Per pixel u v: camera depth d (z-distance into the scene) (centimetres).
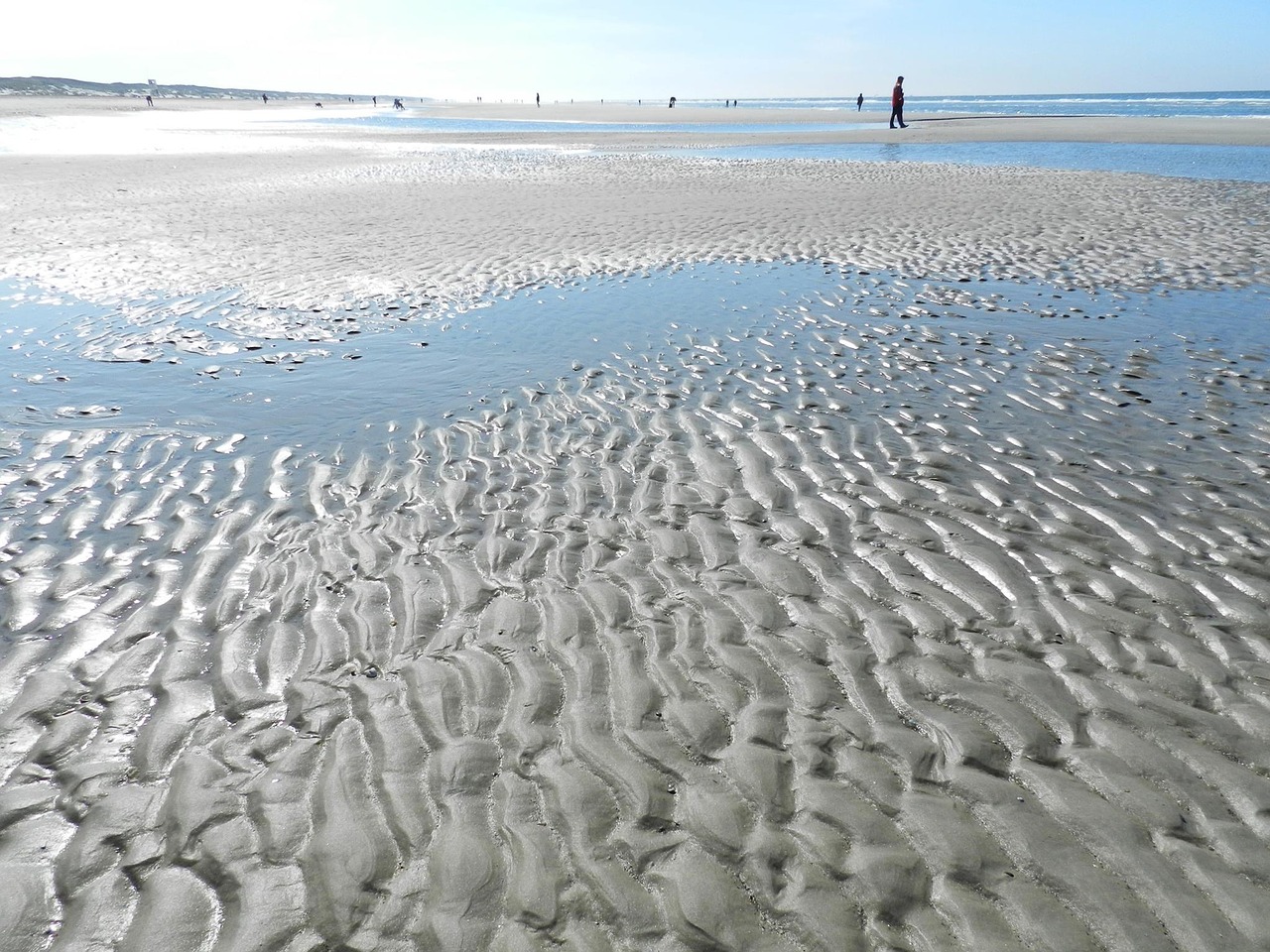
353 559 411
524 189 1908
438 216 1519
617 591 382
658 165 2522
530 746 285
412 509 466
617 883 231
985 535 428
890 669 325
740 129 4650
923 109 7469
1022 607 364
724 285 1004
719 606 369
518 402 634
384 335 812
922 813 255
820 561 405
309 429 582
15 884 235
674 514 458
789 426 577
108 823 256
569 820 253
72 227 1418
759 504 468
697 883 231
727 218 1469
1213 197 1598
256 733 294
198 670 329
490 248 1232
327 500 477
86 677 325
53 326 842
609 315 877
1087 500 463
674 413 608
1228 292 918
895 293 950
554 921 221
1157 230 1282
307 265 1123
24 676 326
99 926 223
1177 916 220
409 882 233
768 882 232
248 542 429
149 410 617
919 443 545
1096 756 278
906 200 1647
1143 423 570
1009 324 816
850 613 363
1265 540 415
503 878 233
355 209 1608
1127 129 3688
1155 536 421
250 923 222
